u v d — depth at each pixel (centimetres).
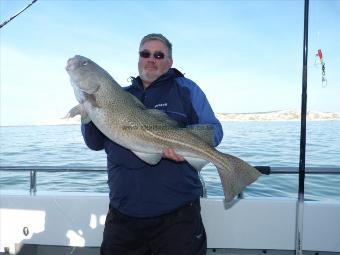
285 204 358
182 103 294
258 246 360
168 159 282
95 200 370
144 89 309
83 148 1520
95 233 371
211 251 371
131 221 290
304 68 337
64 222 373
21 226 378
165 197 283
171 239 283
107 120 272
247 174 268
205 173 777
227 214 362
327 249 355
